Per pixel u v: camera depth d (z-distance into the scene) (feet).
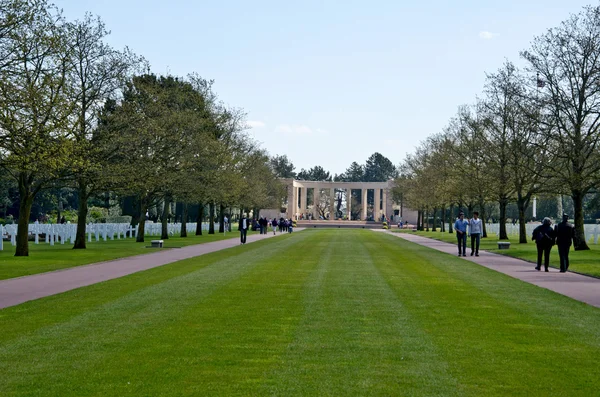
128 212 280.10
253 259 99.96
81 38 119.55
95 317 43.55
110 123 122.11
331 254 113.80
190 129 153.07
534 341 36.40
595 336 37.96
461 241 124.88
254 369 29.76
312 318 43.29
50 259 97.45
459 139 223.71
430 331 39.06
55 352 33.12
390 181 436.35
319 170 630.33
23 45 86.12
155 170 138.31
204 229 277.03
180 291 57.72
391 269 82.12
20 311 46.32
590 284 67.00
